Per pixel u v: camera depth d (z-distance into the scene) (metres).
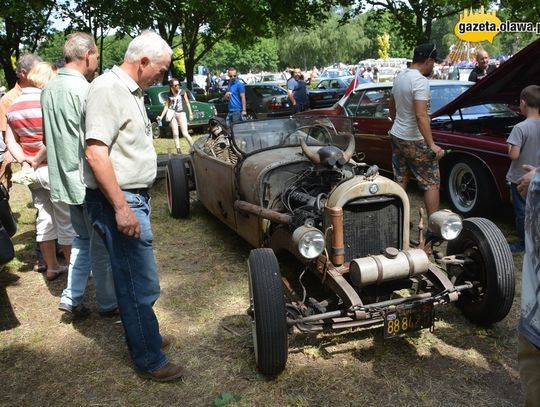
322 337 3.49
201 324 3.79
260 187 4.17
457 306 3.74
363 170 3.88
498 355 3.25
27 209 6.89
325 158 3.57
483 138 5.54
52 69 4.46
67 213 4.28
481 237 3.39
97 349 3.49
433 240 3.46
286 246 3.65
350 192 3.20
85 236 3.74
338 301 3.28
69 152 3.49
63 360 3.38
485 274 3.39
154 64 2.77
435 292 3.30
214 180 5.23
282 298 2.93
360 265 3.02
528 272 1.79
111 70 2.76
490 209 5.64
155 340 3.07
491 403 2.82
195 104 14.30
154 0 15.36
